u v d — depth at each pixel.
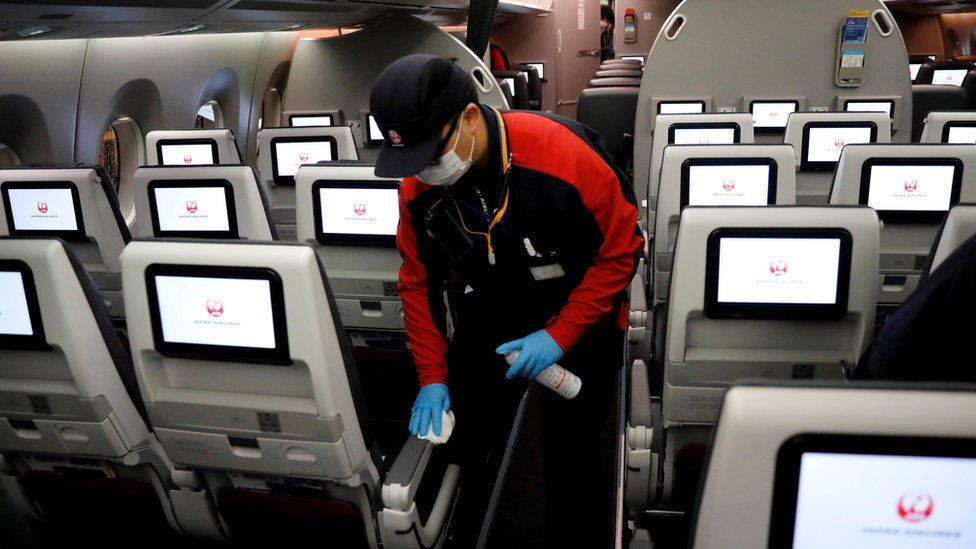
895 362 0.95
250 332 1.42
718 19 6.27
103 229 3.20
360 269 2.82
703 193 2.95
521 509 2.45
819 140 4.31
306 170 2.66
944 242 1.35
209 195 3.02
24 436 1.75
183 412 1.55
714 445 0.68
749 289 1.61
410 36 7.14
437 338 1.84
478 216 1.62
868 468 0.65
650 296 3.46
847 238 1.54
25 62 4.57
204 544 2.10
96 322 1.61
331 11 5.66
